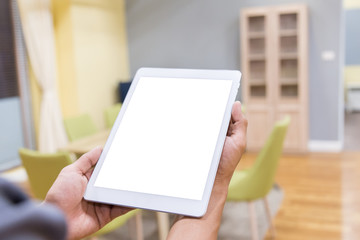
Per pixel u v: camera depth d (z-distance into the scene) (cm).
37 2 470
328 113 521
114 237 296
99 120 562
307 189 381
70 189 56
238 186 253
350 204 339
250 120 522
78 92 520
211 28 571
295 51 491
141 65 618
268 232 296
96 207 60
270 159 246
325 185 390
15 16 473
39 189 219
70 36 509
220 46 571
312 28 511
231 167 56
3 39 462
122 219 227
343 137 593
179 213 52
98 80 559
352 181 397
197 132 58
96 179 58
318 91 521
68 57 515
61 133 491
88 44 538
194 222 51
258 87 513
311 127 530
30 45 469
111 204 59
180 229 51
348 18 801
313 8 507
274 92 505
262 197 256
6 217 12
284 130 248
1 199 12
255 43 507
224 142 56
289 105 502
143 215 332
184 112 60
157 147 58
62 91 526
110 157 59
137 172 57
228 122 57
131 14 610
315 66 518
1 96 462
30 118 499
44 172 209
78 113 523
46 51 480
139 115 62
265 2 534
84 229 58
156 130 60
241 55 559
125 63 619
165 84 65
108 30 577
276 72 500
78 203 57
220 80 62
